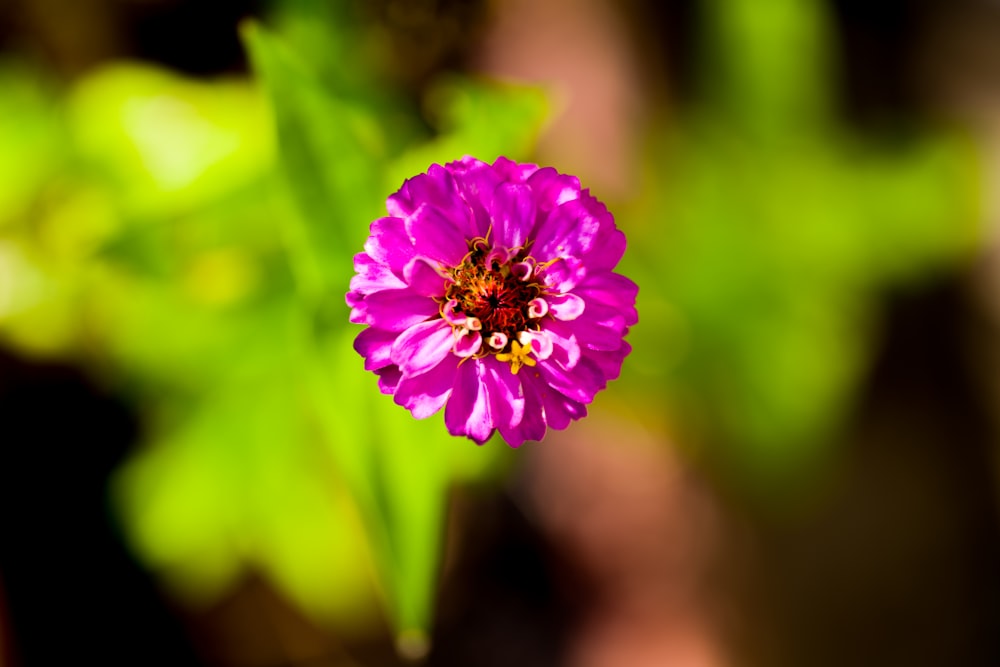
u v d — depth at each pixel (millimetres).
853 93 667
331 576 505
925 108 674
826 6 619
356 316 386
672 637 600
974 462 644
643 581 604
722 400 514
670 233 521
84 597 541
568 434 597
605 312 385
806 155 538
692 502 600
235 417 489
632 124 578
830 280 538
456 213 383
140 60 541
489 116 440
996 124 681
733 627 605
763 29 524
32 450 539
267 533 499
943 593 624
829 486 615
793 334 519
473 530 574
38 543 536
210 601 552
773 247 522
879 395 645
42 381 538
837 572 615
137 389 499
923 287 638
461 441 470
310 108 420
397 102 490
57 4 523
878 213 560
